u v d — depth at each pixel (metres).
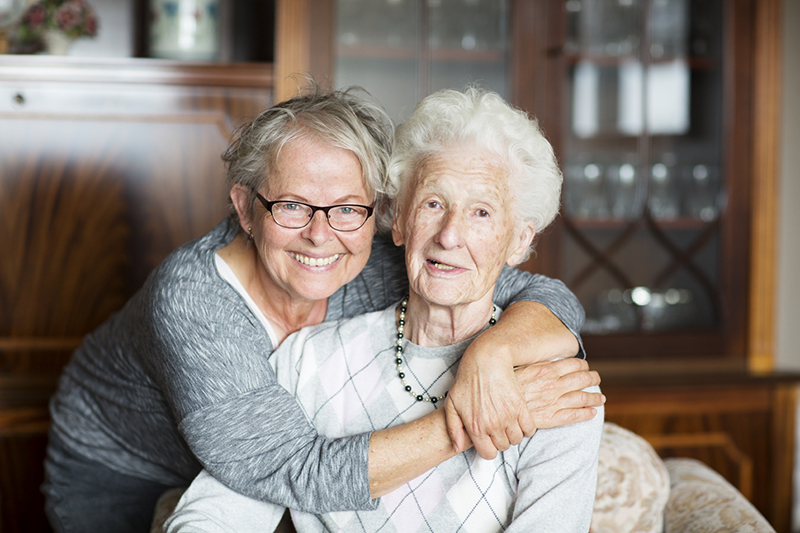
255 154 1.13
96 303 2.10
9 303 2.08
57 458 1.46
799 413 2.30
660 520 1.32
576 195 2.22
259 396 1.09
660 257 2.28
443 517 1.06
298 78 1.47
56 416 1.49
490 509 1.05
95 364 1.43
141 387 1.31
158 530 1.19
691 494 1.38
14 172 2.05
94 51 2.45
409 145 1.09
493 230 1.04
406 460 1.00
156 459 1.39
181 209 2.11
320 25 2.10
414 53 2.16
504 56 2.19
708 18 2.26
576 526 1.00
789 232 2.44
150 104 2.07
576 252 2.23
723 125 2.28
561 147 2.21
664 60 2.25
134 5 2.46
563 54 2.19
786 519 2.28
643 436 2.20
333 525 1.11
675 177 2.27
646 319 2.27
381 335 1.18
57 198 2.07
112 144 2.07
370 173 1.12
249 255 1.25
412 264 1.07
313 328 1.25
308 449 1.05
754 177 2.29
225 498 1.10
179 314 1.13
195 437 1.08
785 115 2.41
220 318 1.15
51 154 2.06
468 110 1.05
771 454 2.26
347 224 1.12
